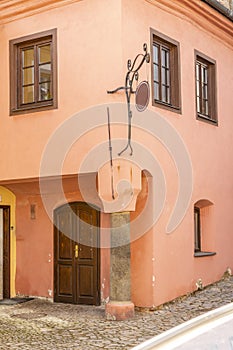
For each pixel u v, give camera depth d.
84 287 9.38
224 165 10.90
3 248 10.26
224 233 10.77
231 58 11.41
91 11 8.22
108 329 7.31
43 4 8.62
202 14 9.80
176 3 9.15
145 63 8.38
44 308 9.11
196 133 9.87
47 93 8.70
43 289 9.91
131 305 7.95
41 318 8.24
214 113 10.62
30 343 6.67
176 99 9.32
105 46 8.05
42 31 8.69
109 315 7.94
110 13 8.02
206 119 10.27
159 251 8.56
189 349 1.94
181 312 8.21
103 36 8.08
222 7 9.87
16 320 8.12
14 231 10.34
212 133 10.46
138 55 8.09
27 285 10.12
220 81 10.85
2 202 10.11
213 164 10.45
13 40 8.98
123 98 7.86
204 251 10.38
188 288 9.34
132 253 8.59
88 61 8.20
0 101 9.06
